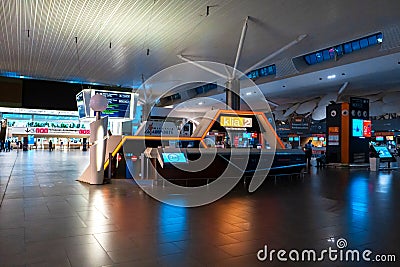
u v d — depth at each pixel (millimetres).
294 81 25359
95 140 8617
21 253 3354
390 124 30734
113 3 10477
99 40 14492
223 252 3457
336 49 20953
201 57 17828
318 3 10922
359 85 25625
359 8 11430
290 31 13797
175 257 3283
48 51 16359
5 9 10836
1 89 20984
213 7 10961
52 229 4273
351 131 17516
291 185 9094
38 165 14781
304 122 36531
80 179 9312
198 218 5012
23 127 40219
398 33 15805
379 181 10297
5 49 15984
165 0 10312
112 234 4082
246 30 13164
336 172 13766
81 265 3037
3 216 4988
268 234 4160
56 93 22609
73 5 10602
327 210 5707
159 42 14891
